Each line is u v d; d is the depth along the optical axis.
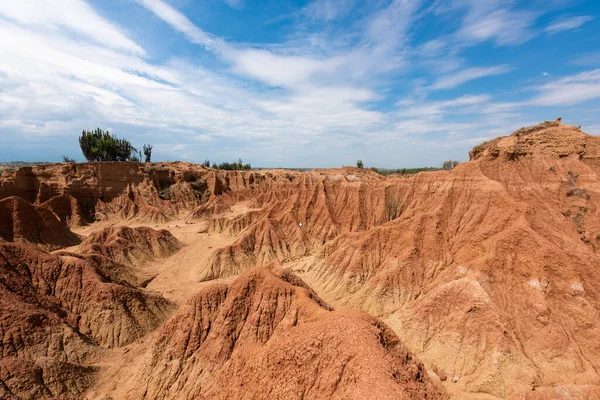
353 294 50.56
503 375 30.92
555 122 61.03
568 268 36.41
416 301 41.75
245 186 143.88
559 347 32.12
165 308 47.12
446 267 47.81
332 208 85.94
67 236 77.12
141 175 118.12
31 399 28.00
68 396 30.25
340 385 20.33
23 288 38.41
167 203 117.25
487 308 35.25
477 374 32.06
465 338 34.69
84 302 40.50
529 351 33.00
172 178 130.00
